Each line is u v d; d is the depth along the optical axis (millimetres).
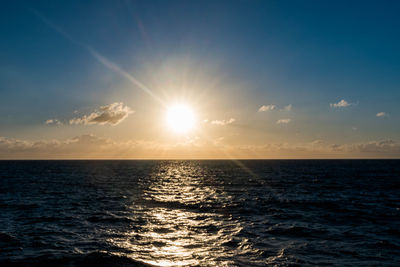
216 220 24062
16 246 16406
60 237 18547
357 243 17438
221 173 109938
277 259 14648
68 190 47750
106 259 13734
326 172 112750
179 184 61781
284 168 156500
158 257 14938
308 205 32000
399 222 23312
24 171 117562
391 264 13977
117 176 89250
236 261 14352
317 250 16078
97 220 23859
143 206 31359
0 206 30875
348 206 31375
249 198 38156
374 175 92875
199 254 15422
